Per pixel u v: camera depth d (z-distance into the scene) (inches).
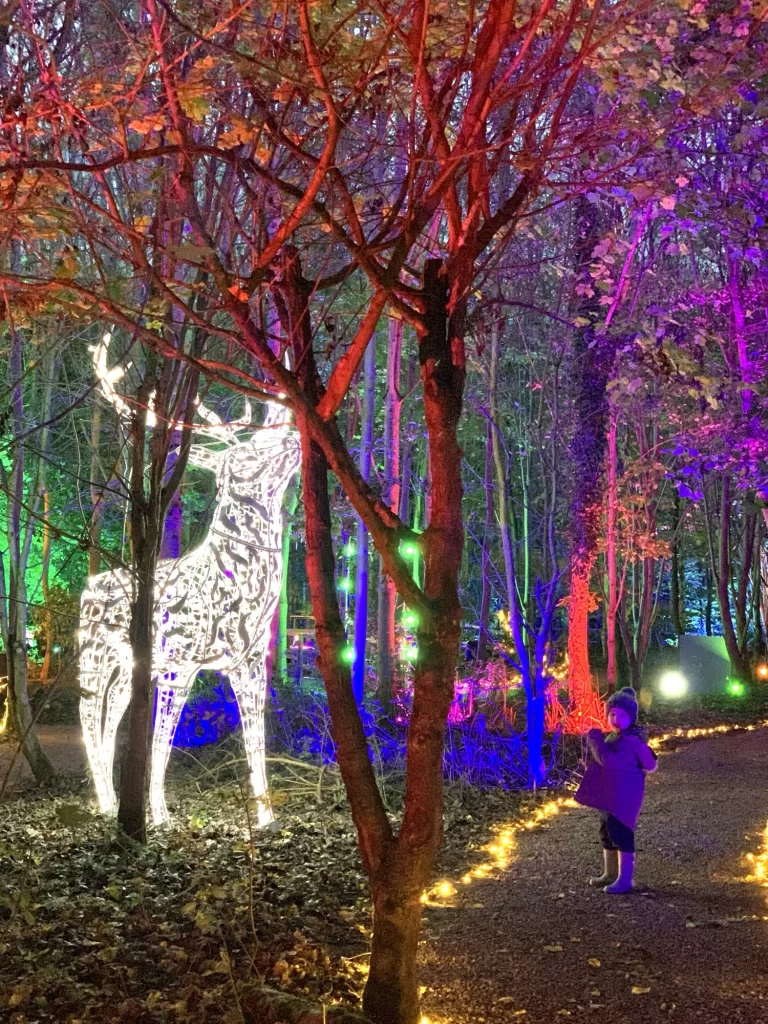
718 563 951.0
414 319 176.1
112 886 271.7
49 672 773.9
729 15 191.8
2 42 210.5
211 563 372.2
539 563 952.9
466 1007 195.3
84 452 700.7
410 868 170.1
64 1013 183.3
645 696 732.0
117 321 180.4
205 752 551.8
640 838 351.9
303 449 188.5
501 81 167.6
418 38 167.8
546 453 676.1
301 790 446.9
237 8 157.3
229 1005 186.9
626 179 222.1
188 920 246.5
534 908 265.7
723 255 604.1
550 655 637.3
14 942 220.7
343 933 242.5
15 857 316.5
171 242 195.0
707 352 571.2
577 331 533.0
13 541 521.7
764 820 374.9
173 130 186.9
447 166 165.6
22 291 189.3
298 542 1175.6
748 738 614.5
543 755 537.0
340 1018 168.7
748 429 542.6
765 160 353.1
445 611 169.2
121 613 394.6
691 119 239.9
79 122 177.3
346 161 203.5
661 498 801.6
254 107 238.7
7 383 452.4
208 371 173.9
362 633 579.8
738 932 237.3
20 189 183.2
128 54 218.2
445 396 172.4
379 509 173.3
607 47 187.6
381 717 527.2
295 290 197.3
